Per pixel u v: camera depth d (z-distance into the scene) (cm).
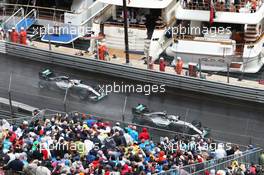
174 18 7412
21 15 7738
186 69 7019
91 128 5312
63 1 7612
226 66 6912
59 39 7450
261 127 6009
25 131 5112
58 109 6209
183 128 5838
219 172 4553
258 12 6912
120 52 7244
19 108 6147
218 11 6900
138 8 7256
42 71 6612
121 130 5319
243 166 4859
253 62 6925
